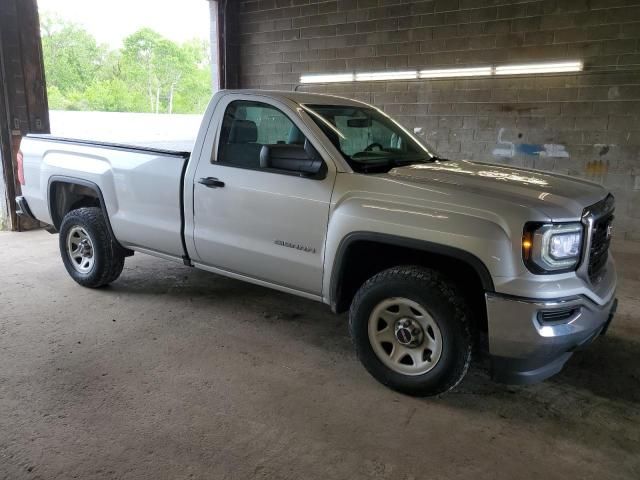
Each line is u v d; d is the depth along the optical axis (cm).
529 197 280
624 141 687
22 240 662
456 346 283
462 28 773
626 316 437
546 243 261
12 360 341
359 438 268
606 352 372
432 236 280
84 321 407
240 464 246
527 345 266
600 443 267
